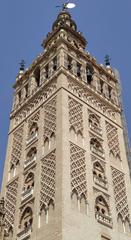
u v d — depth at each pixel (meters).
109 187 48.03
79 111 53.91
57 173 43.72
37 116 56.50
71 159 45.72
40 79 63.16
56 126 49.78
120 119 61.75
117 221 45.25
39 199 44.06
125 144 61.34
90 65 66.56
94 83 62.94
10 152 57.31
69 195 41.53
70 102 53.59
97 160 49.81
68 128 49.25
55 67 61.38
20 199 47.62
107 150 53.28
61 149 45.59
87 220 41.19
